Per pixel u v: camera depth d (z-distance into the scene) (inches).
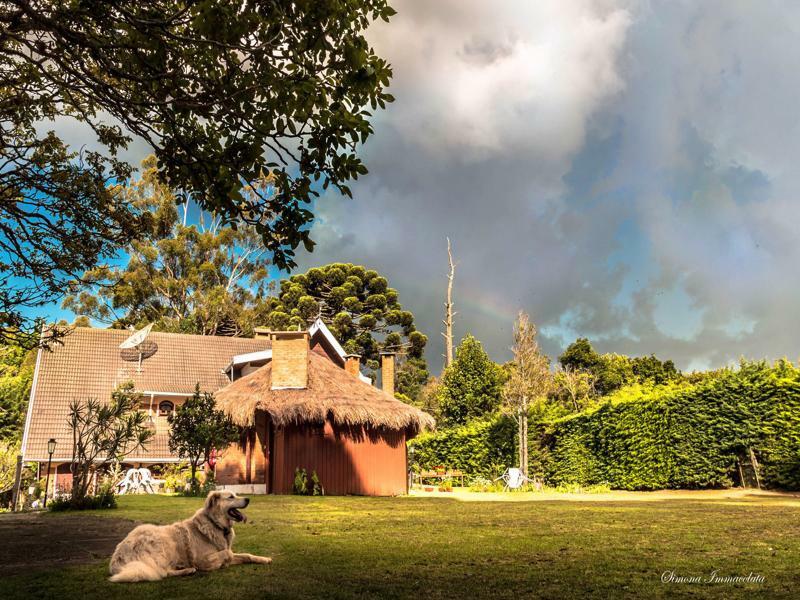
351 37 226.4
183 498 592.1
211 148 250.7
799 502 538.9
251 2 219.9
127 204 368.5
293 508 493.4
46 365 1152.2
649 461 808.9
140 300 2003.0
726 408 730.2
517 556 241.6
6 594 175.9
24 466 1025.5
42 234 343.6
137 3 236.1
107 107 245.6
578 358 2015.3
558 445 994.1
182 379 1234.6
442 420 1509.6
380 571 210.5
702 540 279.3
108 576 202.4
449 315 2178.9
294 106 225.9
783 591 174.9
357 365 1133.1
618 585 186.5
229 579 196.4
